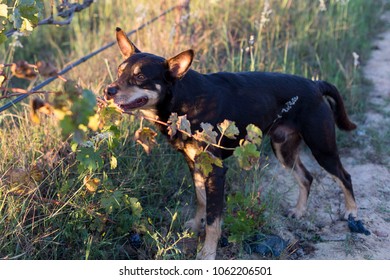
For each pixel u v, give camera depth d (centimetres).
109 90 157
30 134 194
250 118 179
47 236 161
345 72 294
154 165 204
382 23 413
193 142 167
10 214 154
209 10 331
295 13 343
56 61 324
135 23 310
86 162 148
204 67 263
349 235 188
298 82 189
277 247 178
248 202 179
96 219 166
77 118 104
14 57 341
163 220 190
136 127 208
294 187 218
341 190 219
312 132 189
